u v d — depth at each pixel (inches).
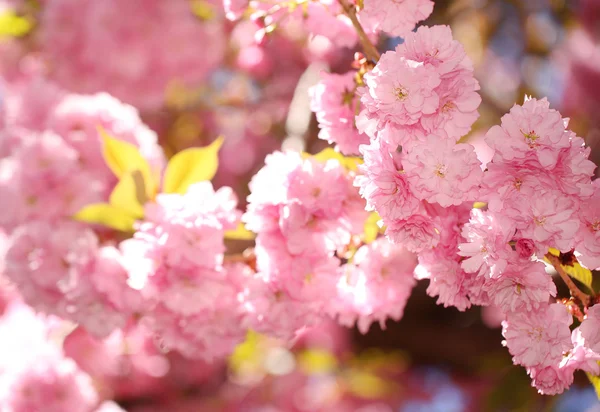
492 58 130.3
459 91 54.7
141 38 97.3
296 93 87.4
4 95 115.2
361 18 59.5
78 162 72.8
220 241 62.3
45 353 79.6
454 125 54.7
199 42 100.0
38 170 70.2
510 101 125.2
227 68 125.6
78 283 64.0
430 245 55.4
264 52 122.6
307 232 60.3
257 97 129.8
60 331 91.6
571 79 123.9
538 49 127.0
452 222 56.5
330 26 62.0
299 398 141.2
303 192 60.1
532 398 90.7
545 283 54.3
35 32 108.5
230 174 135.3
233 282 62.9
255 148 135.7
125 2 95.7
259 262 61.4
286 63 126.4
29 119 81.8
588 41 123.8
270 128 131.6
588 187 54.1
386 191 54.8
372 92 54.4
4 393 76.9
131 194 66.5
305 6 62.1
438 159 54.2
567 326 54.9
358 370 140.0
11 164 71.7
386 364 138.6
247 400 140.8
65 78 99.6
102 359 94.9
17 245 66.2
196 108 129.0
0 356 81.1
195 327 63.1
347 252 64.0
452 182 54.2
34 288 65.9
